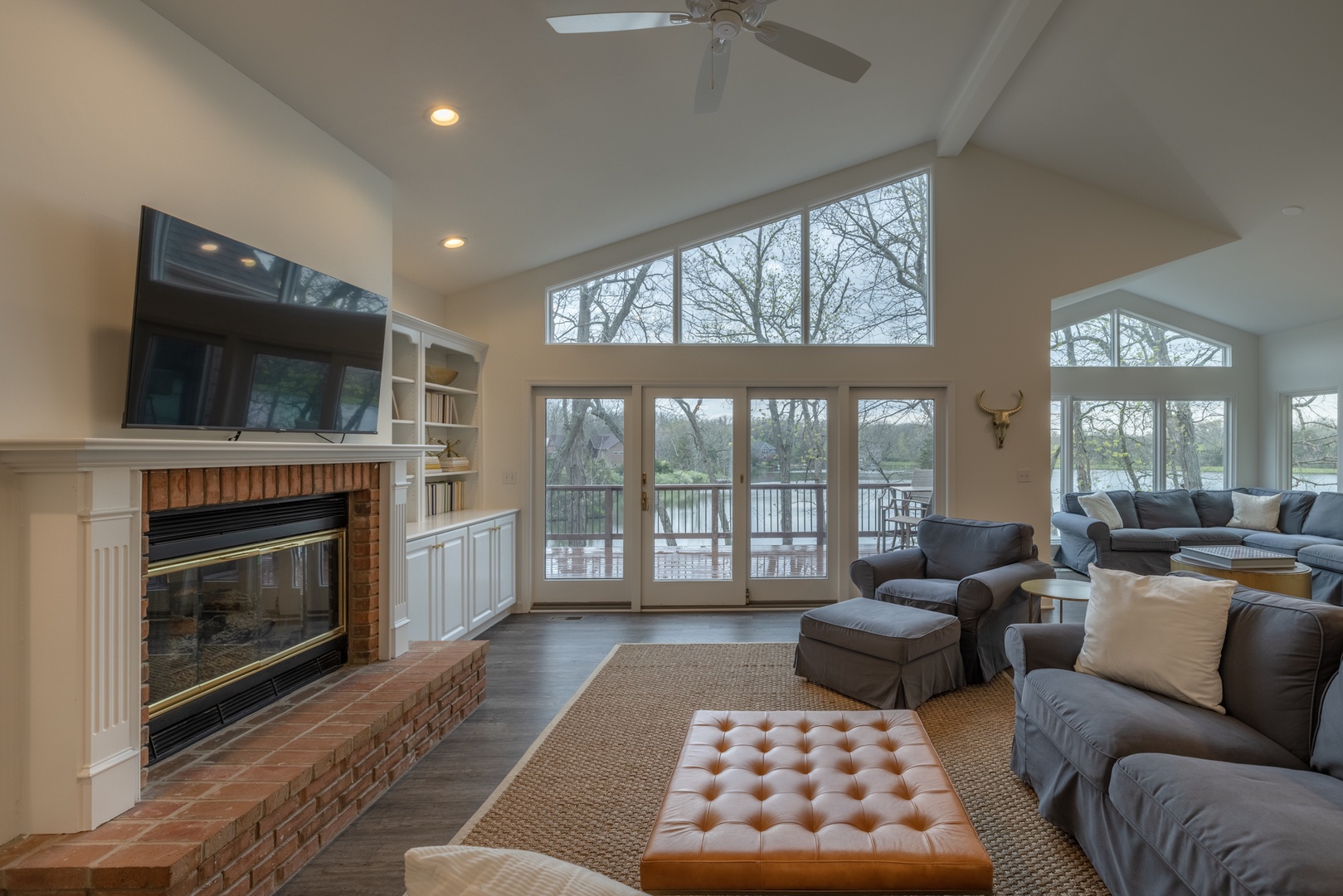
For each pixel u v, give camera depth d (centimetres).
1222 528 628
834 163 499
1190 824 147
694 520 525
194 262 214
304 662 279
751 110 391
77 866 157
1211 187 452
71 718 171
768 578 527
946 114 470
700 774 184
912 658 311
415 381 420
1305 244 503
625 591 525
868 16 343
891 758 192
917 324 524
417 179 365
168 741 213
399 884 193
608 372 519
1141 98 396
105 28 205
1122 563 604
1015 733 254
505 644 430
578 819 226
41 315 186
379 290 349
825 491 526
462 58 283
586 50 297
